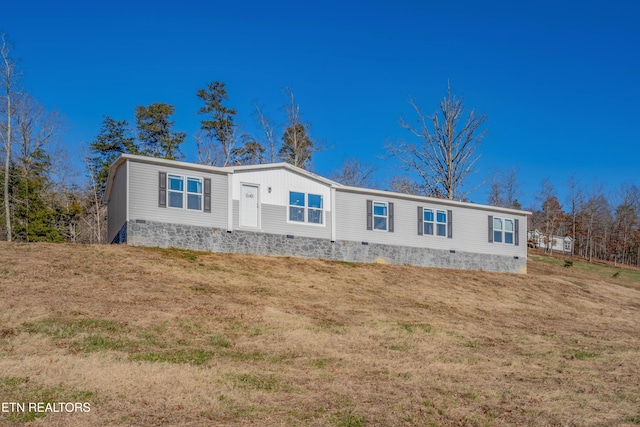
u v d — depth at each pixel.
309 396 10.01
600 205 71.25
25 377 9.90
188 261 21.09
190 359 11.79
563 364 13.59
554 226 66.06
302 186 25.67
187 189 23.23
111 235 25.69
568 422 9.34
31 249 20.14
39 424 8.06
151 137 48.31
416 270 26.34
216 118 49.28
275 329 14.75
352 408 9.46
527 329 18.11
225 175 24.11
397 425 8.81
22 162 38.91
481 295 23.52
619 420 9.56
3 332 12.34
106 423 8.23
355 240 26.47
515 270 30.75
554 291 26.61
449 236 28.98
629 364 13.88
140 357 11.59
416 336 15.44
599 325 20.23
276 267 22.58
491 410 9.77
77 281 17.09
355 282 22.39
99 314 14.23
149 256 20.77
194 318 14.85
